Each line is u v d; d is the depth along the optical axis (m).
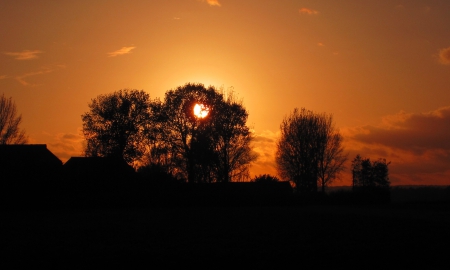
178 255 27.84
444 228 42.19
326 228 41.84
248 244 32.19
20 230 39.41
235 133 80.12
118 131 78.06
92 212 59.22
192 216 53.84
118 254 28.08
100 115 78.50
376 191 86.62
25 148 73.75
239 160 80.31
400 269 24.75
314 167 91.44
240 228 41.84
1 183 61.25
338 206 78.56
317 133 92.62
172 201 70.19
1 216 52.84
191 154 78.38
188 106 79.44
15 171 62.28
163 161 81.56
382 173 104.25
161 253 28.45
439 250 29.80
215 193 72.69
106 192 68.81
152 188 72.12
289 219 50.59
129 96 80.12
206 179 79.50
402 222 47.78
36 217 51.53
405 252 29.00
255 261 26.42
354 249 30.06
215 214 57.00
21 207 61.56
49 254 28.00
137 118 79.75
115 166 72.19
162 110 80.50
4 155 68.69
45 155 74.25
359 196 83.31
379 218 52.94
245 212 60.78
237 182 83.94
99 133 77.94
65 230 39.56
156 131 79.81
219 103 81.25
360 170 105.25
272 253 28.55
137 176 73.44
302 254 28.25
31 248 30.02
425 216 57.31
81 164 74.81
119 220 48.47
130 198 67.88
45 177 63.56
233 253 28.48
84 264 25.44
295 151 92.44
